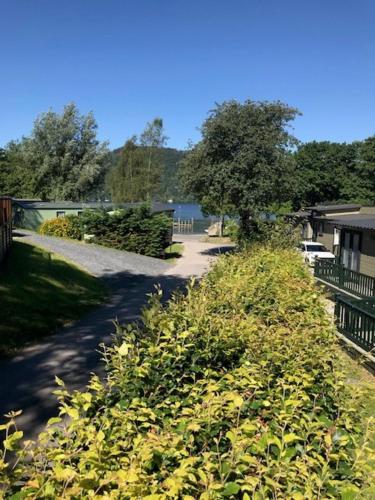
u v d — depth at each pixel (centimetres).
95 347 966
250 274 800
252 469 230
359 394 359
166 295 1695
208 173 2981
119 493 193
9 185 5525
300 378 342
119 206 3531
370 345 846
